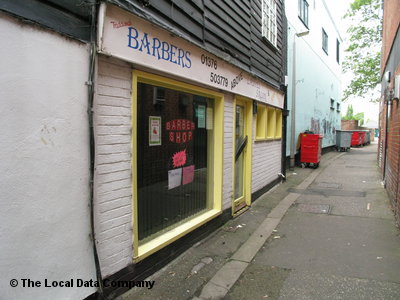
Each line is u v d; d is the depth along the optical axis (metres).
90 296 2.53
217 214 4.72
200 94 4.34
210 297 2.97
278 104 8.08
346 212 5.84
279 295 3.00
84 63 2.37
